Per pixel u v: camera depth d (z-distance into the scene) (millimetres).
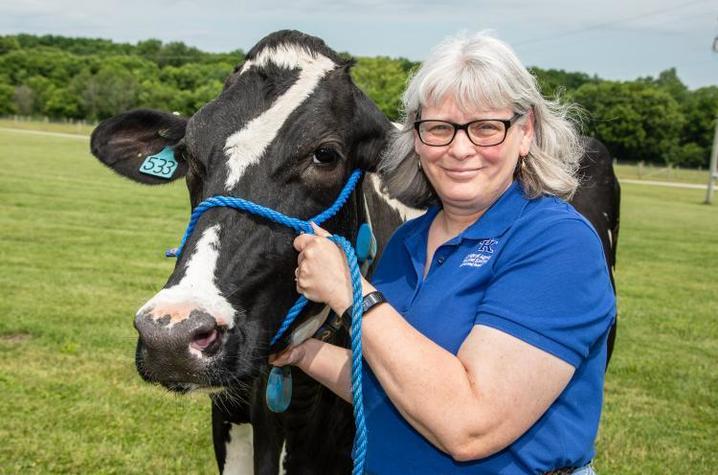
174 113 3395
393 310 2162
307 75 2686
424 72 2379
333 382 2660
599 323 2225
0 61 91312
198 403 5891
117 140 3467
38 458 4910
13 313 7898
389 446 2498
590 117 5137
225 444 3604
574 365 2182
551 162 2412
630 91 67188
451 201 2414
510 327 2141
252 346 2396
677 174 55250
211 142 2539
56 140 44469
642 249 15961
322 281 2225
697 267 13914
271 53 2746
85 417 5543
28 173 22984
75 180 21953
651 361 7680
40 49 121312
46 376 6262
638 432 5836
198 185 2662
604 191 4984
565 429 2332
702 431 5938
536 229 2262
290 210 2520
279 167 2508
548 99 2736
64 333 7355
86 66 91375
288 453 3262
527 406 2117
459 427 2072
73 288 9133
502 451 2295
